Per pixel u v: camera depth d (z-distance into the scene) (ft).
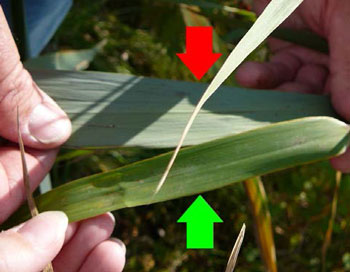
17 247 0.51
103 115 0.63
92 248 0.64
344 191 1.27
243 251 1.37
